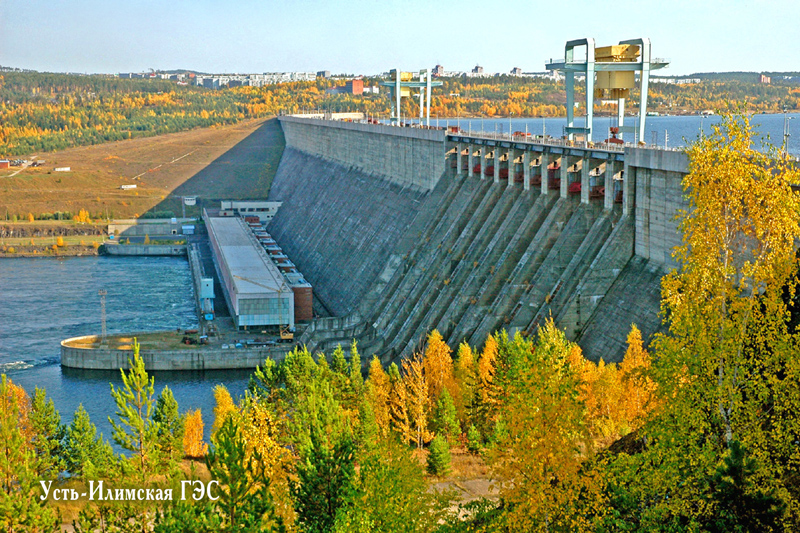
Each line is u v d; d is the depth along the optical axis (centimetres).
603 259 8625
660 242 8150
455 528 4469
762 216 3809
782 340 3672
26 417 7444
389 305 11944
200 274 17488
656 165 8019
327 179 19938
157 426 5719
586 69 9925
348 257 15450
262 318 13062
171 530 4369
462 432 7750
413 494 4553
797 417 3622
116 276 19288
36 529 5278
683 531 3584
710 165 3869
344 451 4541
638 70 9888
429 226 12781
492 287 10056
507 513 4019
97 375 11881
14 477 5694
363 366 11025
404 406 7588
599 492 3897
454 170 13338
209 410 10200
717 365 3778
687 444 3791
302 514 4488
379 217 15238
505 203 11044
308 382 7656
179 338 12794
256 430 5394
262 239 19162
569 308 8669
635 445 4906
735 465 3431
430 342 8444
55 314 15300
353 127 18662
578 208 9438
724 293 3812
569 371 4000
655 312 7862
